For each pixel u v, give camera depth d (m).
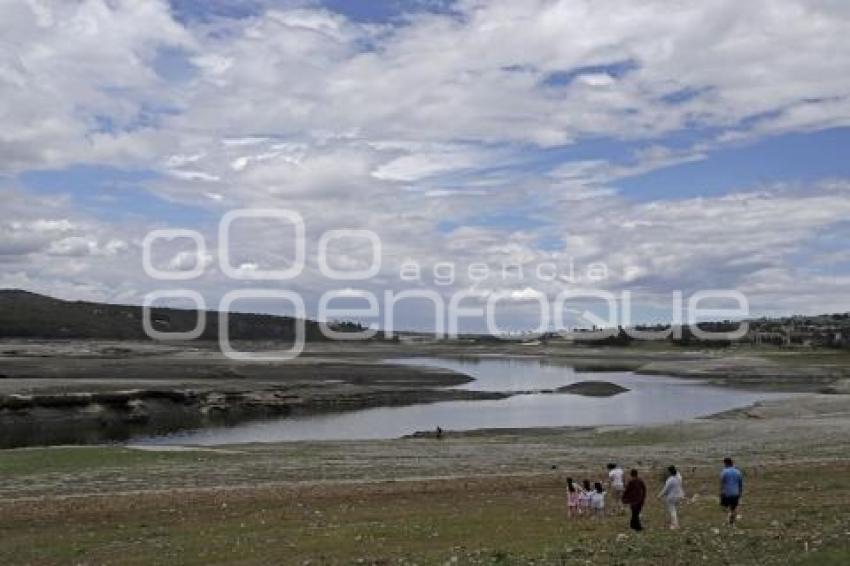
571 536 24.44
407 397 107.75
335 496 34.75
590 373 166.88
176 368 131.25
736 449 50.72
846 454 46.81
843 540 21.02
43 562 23.62
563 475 40.53
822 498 30.38
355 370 146.00
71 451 49.03
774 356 196.75
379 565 21.05
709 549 20.98
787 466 41.22
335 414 90.75
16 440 69.56
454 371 165.00
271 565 21.81
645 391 122.19
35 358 147.25
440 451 52.22
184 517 30.42
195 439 71.06
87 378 110.81
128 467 43.50
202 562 22.73
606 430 65.94
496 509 31.11
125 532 27.75
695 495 32.78
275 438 71.69
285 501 33.66
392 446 55.88
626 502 25.47
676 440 57.84
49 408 81.88
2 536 27.58
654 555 20.56
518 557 20.98
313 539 25.52
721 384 135.75
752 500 30.47
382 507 31.98
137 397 87.62
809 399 86.94
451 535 25.62
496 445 56.81
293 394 102.88
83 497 34.66
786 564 19.02
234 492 35.72
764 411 79.62
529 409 96.38
